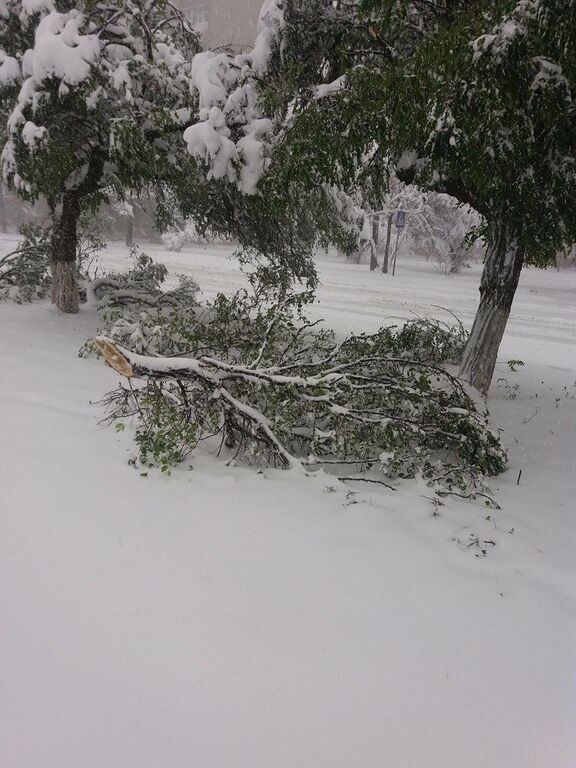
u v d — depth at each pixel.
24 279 11.23
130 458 4.32
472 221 28.88
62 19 7.54
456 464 5.41
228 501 3.81
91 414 5.22
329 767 1.94
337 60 7.45
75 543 3.17
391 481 4.68
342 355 6.61
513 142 4.79
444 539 3.63
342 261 35.31
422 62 4.89
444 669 2.47
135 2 8.12
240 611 2.72
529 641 2.71
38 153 7.58
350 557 3.28
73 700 2.13
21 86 7.96
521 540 3.78
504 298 7.29
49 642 2.42
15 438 4.46
